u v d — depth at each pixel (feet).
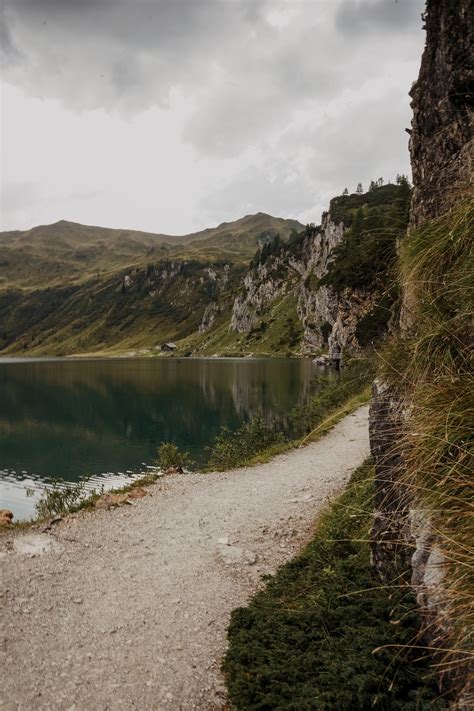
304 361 501.97
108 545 34.65
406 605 16.30
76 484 94.63
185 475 57.72
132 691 18.60
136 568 30.48
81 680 19.25
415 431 14.57
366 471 41.32
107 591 27.20
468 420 12.62
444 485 12.78
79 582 28.43
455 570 11.24
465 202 14.76
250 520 39.24
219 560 31.35
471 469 11.75
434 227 16.49
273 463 60.75
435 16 22.97
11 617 24.18
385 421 19.54
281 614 20.83
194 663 20.22
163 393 258.37
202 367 472.03
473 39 20.47
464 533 11.39
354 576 22.25
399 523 17.78
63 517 41.47
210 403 208.13
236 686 16.35
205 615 24.27
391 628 15.78
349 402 97.76
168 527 38.45
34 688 18.78
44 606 25.40
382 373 20.25
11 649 21.38
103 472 105.91
